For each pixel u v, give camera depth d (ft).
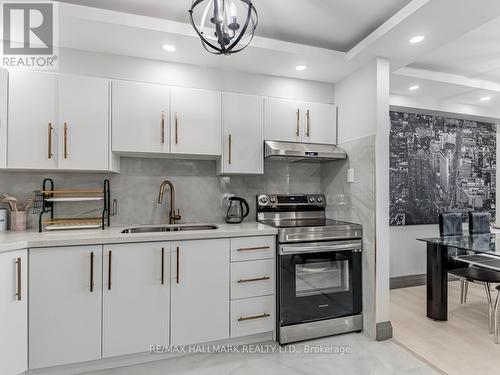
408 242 11.76
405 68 9.12
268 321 7.11
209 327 6.63
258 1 5.81
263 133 8.21
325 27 6.86
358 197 7.98
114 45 6.79
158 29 6.16
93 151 6.75
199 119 7.58
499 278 7.79
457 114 11.87
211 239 6.65
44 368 5.74
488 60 8.79
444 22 5.85
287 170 9.49
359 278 7.78
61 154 6.55
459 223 10.16
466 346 7.01
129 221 7.97
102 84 6.85
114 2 5.85
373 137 7.45
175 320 6.39
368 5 5.99
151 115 7.18
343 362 6.32
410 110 11.32
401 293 10.83
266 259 7.09
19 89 6.34
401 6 6.02
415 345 7.06
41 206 7.23
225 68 8.10
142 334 6.18
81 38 6.48
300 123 8.59
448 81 9.69
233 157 7.90
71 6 5.67
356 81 8.18
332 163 9.24
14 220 6.82
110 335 5.98
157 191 8.23
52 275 5.63
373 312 7.37
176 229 7.93
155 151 7.19
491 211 13.12
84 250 5.81
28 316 5.51
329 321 7.45
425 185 11.83
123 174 7.95
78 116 6.66
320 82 9.10
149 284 6.22
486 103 11.87
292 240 7.18
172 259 6.37
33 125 6.40
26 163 6.34
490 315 7.83
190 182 8.54
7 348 5.16
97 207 7.74
